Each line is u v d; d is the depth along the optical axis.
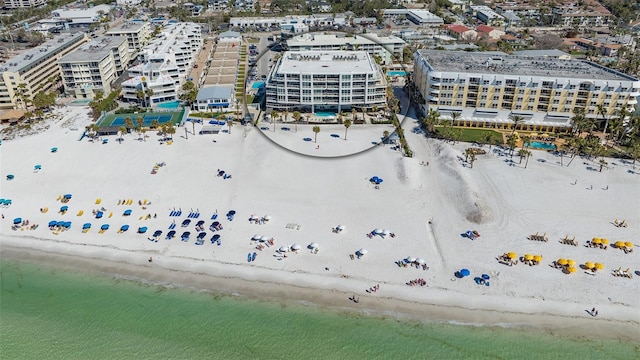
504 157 177.38
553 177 162.88
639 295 110.06
